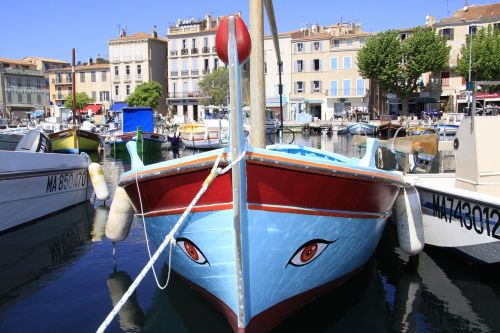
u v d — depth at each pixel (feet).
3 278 23.61
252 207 15.12
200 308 19.90
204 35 217.97
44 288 22.30
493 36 155.33
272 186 15.24
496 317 19.01
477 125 23.95
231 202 14.97
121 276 23.91
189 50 221.46
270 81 202.80
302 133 166.91
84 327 18.40
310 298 18.93
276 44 24.16
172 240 17.01
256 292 16.03
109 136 108.68
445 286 22.12
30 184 33.30
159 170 16.34
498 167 23.95
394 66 164.76
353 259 20.11
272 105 199.11
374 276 23.47
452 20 175.73
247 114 90.17
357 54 176.86
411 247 23.67
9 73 266.98
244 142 14.69
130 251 28.14
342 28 207.72
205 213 15.67
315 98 196.85
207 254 16.37
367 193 18.25
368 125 141.79
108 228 24.76
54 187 36.76
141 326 18.43
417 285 22.33
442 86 175.94
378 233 21.36
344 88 192.65
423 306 20.04
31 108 277.44
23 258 26.73
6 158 30.55
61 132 81.76
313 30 208.54
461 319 18.81
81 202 42.39
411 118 161.89
